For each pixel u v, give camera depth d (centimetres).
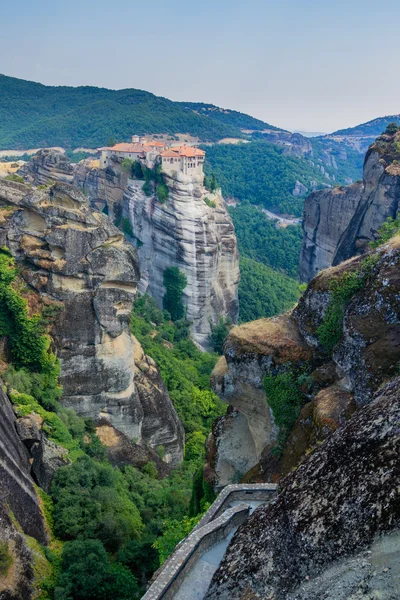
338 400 2480
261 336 3000
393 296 2497
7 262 4744
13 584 2695
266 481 2659
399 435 1132
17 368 4644
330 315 2808
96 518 3519
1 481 3027
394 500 1038
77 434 4503
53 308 4672
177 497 4184
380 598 966
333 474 1205
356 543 1058
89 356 4831
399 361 2291
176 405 6112
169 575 1535
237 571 1245
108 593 2933
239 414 3356
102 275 4734
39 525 3328
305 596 1071
